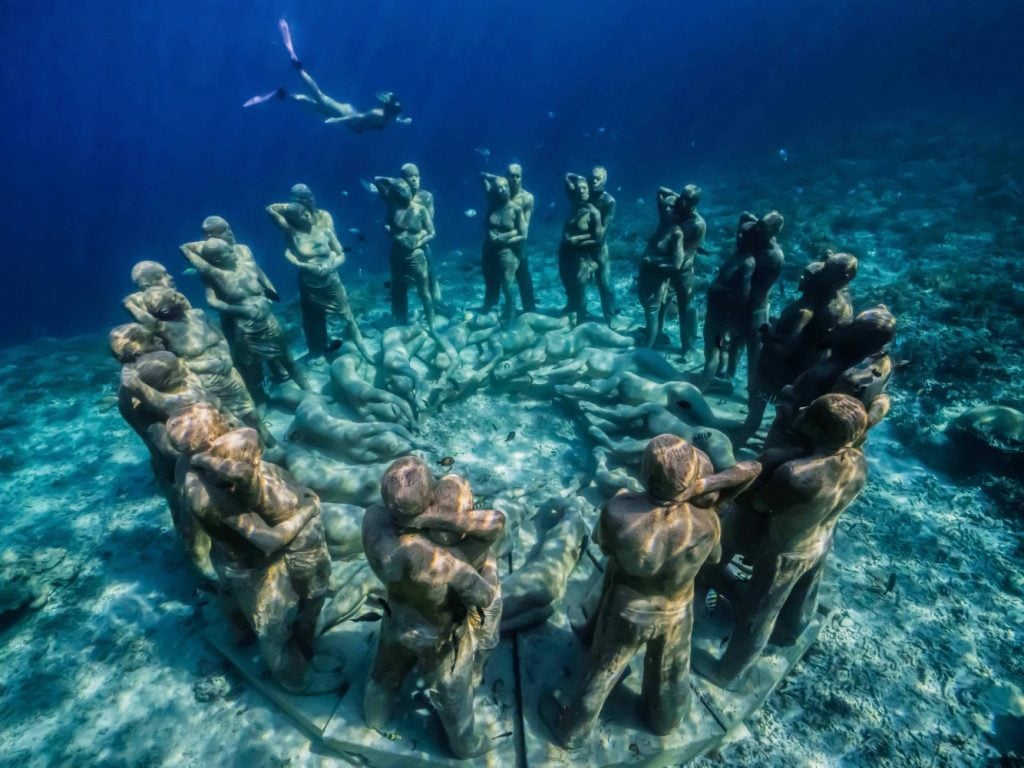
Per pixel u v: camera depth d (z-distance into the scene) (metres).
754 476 3.77
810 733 5.27
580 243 10.48
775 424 5.73
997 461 7.95
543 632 5.65
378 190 10.73
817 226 18.27
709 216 21.88
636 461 7.80
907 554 7.02
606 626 4.11
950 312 12.02
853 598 6.49
